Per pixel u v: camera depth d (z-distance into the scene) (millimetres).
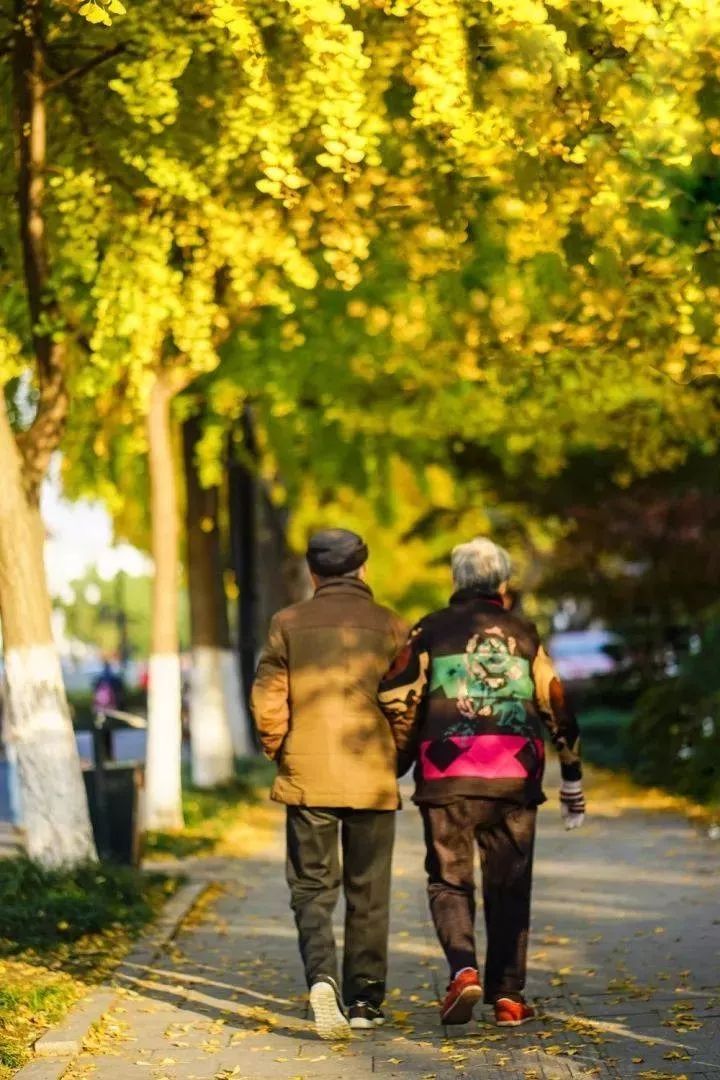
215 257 22234
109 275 21797
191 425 40406
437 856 13641
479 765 13547
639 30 18453
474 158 19672
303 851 13906
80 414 28922
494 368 27234
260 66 19219
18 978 16219
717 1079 11641
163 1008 15211
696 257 20766
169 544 32188
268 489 52531
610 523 45812
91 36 21016
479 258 27844
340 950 18234
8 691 21859
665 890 21141
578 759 13906
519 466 46375
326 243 20922
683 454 36594
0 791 36594
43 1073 12492
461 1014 13203
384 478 42875
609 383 30219
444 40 18719
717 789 32406
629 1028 13391
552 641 73938
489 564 14000
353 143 18453
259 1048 13430
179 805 32125
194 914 21516
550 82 18938
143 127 21766
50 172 21953
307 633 14008
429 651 13719
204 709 40031
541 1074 12039
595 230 20188
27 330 24766
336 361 34062
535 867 24250
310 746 13828
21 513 21656
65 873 21078
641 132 19219
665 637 52781
